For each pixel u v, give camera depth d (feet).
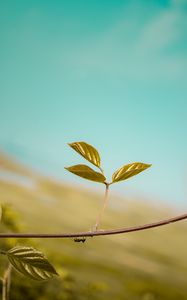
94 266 56.34
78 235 3.25
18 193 129.08
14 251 3.36
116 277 54.80
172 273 76.84
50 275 3.31
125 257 79.71
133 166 3.68
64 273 18.33
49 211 109.70
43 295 17.79
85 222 108.47
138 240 103.45
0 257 13.20
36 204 116.26
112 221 121.08
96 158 3.67
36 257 3.35
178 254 97.50
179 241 110.42
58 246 54.24
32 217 90.07
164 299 48.47
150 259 85.87
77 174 3.70
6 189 130.52
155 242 104.73
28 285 17.26
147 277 65.72
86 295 19.48
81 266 52.03
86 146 3.66
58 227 89.71
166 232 119.55
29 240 14.26
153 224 3.22
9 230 14.33
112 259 72.18
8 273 7.61
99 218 3.47
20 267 3.32
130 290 46.68
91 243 78.48
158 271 75.87
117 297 39.06
